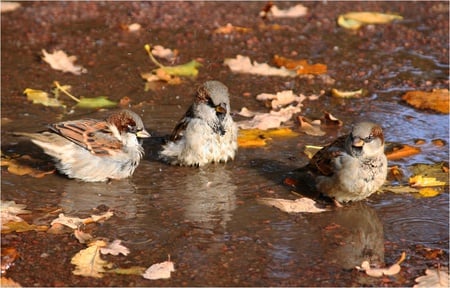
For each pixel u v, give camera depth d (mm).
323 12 21250
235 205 11719
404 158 13273
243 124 14547
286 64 17688
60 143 12391
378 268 9867
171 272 9828
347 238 10742
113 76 17172
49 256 10234
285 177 12648
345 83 16797
